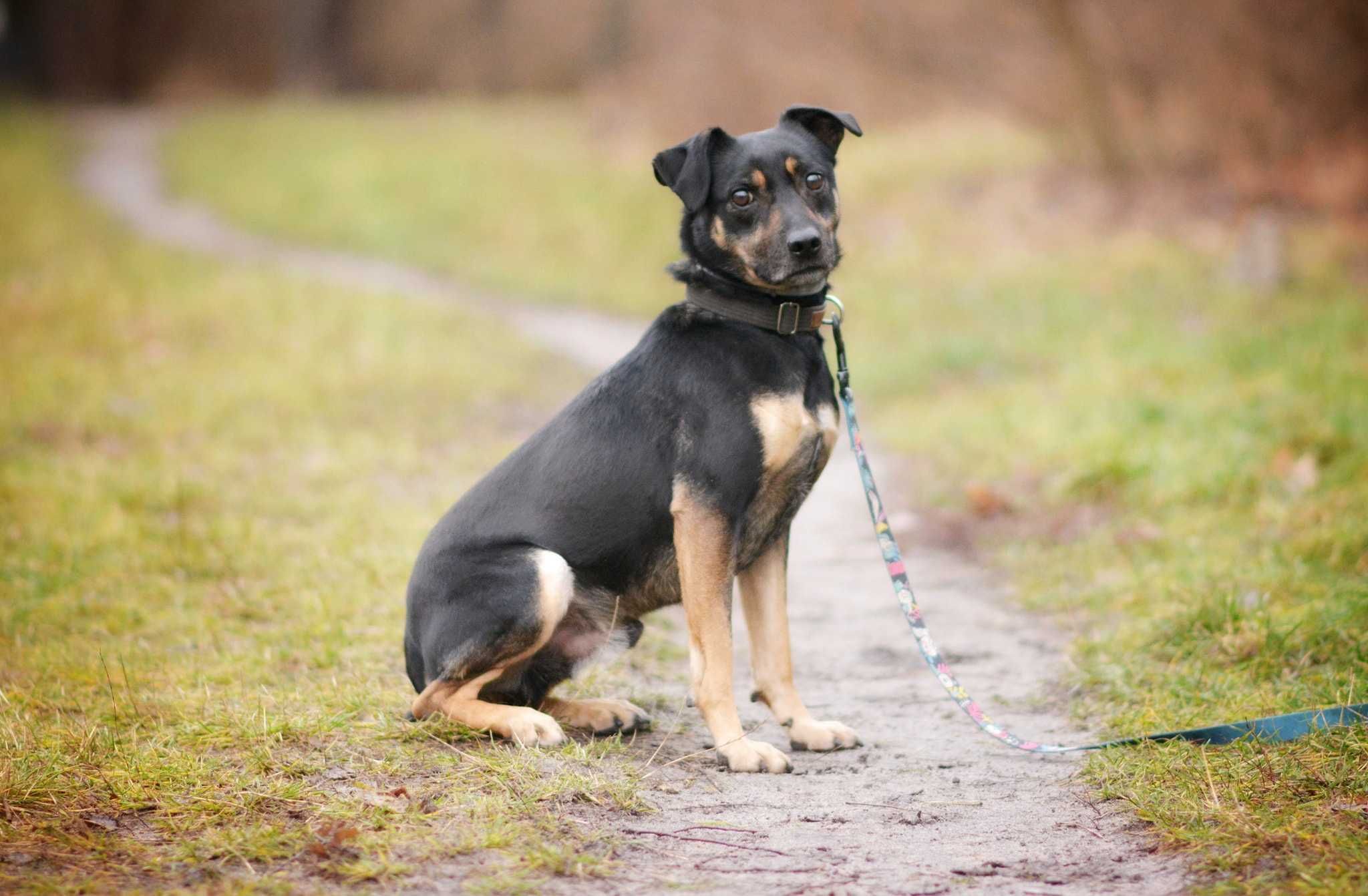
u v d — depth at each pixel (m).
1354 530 6.41
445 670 4.54
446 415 11.91
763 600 4.77
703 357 4.52
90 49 51.75
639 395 4.59
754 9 26.88
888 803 4.09
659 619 6.48
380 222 25.09
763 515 4.62
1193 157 19.14
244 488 8.87
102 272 18.78
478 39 50.94
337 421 11.41
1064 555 7.27
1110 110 19.27
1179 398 9.79
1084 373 11.41
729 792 4.20
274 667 5.38
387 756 4.27
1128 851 3.61
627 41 47.44
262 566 6.96
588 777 4.11
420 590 4.69
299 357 14.05
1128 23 18.50
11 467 9.09
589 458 4.57
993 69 22.53
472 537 4.64
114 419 10.86
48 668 5.21
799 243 4.37
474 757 4.20
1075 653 5.64
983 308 15.38
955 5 22.64
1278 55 17.38
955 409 11.40
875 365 13.83
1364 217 16.62
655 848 3.69
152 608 6.25
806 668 5.81
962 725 4.94
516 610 4.45
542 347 15.59
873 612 6.67
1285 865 3.34
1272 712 4.53
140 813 3.77
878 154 23.08
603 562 4.58
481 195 26.44
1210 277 15.04
